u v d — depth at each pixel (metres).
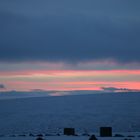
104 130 70.38
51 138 66.50
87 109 124.88
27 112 125.00
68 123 104.50
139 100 133.00
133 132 85.31
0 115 121.81
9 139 66.12
